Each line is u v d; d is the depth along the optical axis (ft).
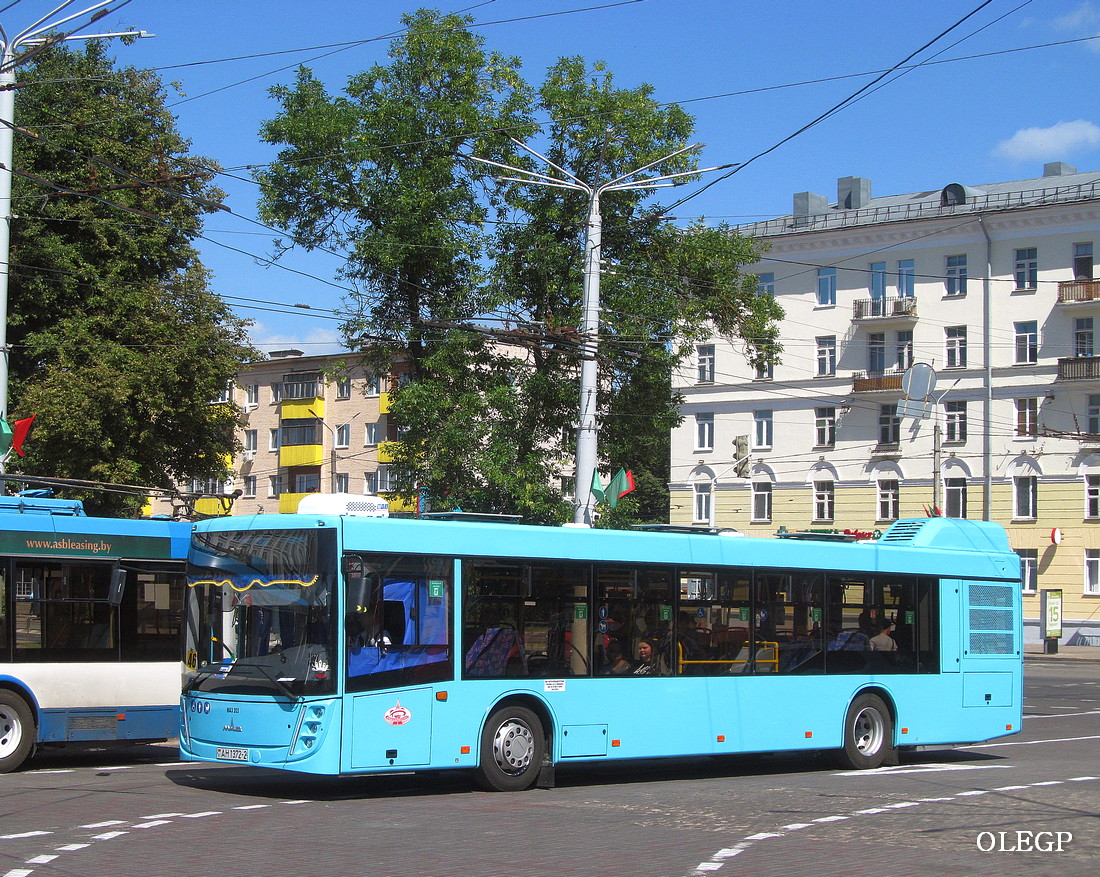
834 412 170.19
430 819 37.14
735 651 50.49
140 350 88.22
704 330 102.01
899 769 54.19
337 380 101.30
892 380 163.94
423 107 96.17
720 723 49.42
